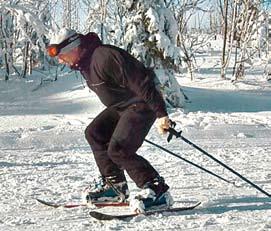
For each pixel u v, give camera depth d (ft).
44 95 127.24
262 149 53.83
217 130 64.28
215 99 113.39
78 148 55.77
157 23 102.27
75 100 114.52
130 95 28.07
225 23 151.12
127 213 28.99
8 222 27.78
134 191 34.22
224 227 26.35
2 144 57.11
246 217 28.09
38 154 52.01
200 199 32.17
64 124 78.23
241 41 147.84
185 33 153.69
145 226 26.58
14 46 149.79
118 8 106.42
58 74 152.46
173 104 102.89
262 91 130.62
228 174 40.78
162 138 60.18
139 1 102.89
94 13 130.93
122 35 104.63
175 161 46.55
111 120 29.71
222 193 33.86
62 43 27.78
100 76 27.68
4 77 149.07
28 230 26.40
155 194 28.53
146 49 102.68
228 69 173.78
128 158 28.35
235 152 51.72
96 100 111.45
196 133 62.75
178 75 153.58
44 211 29.99
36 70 161.89
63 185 37.09
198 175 40.09
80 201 32.22
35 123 81.46
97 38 28.27
